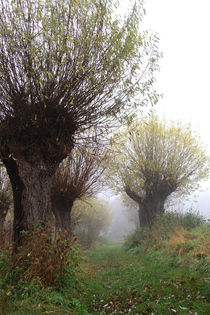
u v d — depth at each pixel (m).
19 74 5.03
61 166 9.48
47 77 5.11
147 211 14.72
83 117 6.17
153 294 4.77
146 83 6.13
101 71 5.61
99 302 4.77
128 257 11.50
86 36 5.36
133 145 13.50
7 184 11.86
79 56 5.32
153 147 13.38
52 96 5.43
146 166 13.45
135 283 6.04
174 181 13.65
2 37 4.89
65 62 5.23
